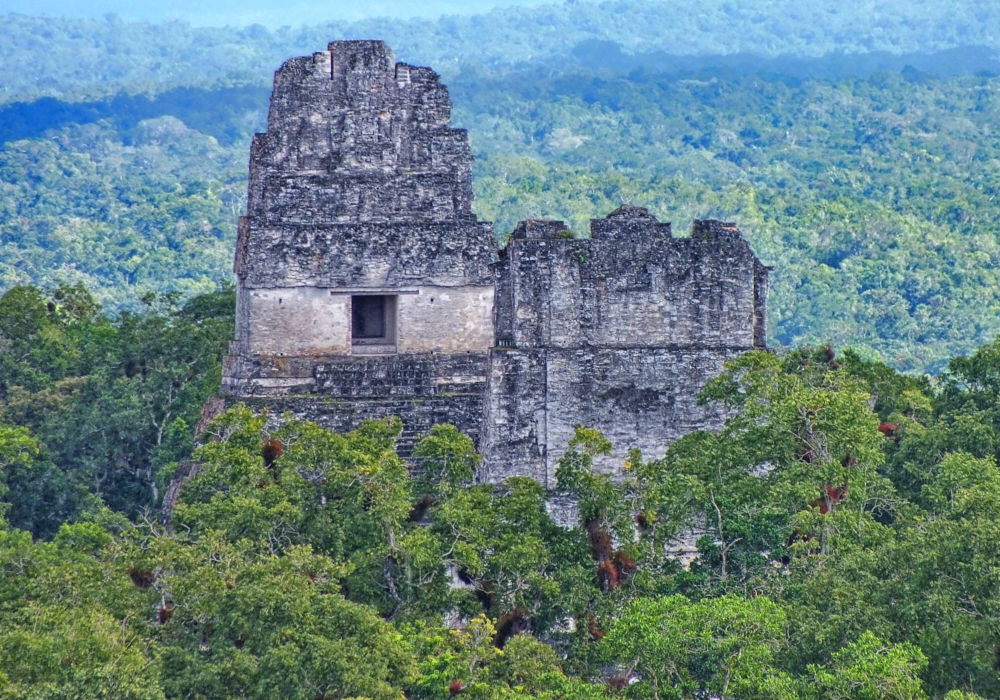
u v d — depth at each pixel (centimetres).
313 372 7538
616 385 7031
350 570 5934
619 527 6312
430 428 7338
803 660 5525
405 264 7662
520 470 6994
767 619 5512
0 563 6294
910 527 6041
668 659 5497
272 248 7594
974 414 7225
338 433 7250
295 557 5806
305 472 6444
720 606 5562
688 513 6406
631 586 6166
